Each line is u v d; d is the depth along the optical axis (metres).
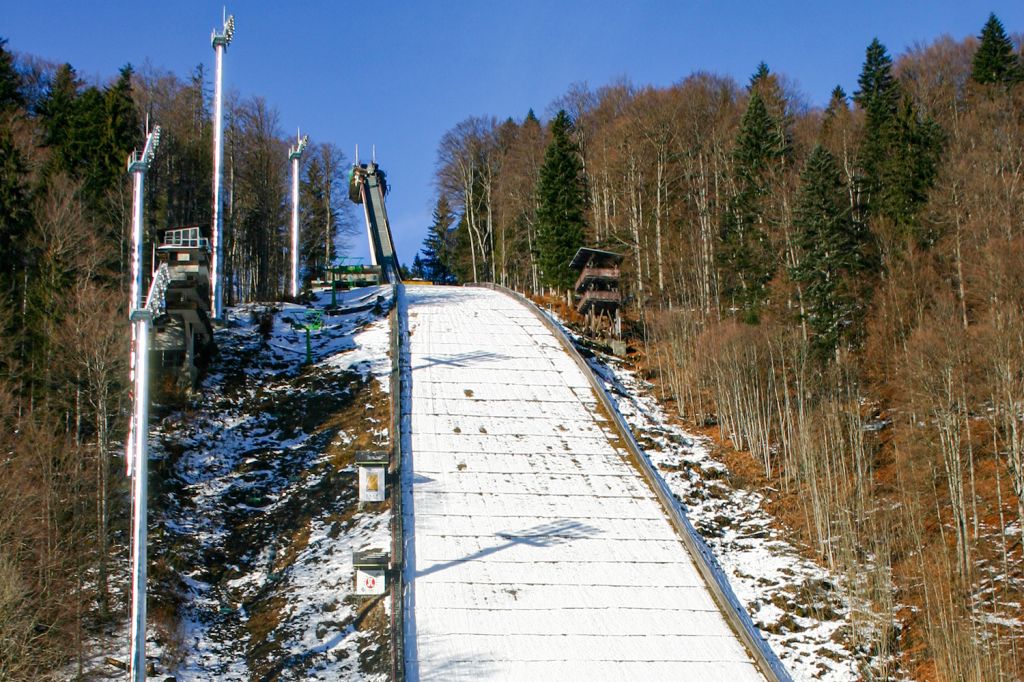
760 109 77.94
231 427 50.34
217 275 61.94
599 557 40.44
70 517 37.09
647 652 34.38
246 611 37.50
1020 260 50.06
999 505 38.56
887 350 54.47
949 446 42.56
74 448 38.88
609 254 68.50
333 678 32.84
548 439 50.72
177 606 36.50
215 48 63.81
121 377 39.59
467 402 54.03
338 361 58.62
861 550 41.12
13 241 51.00
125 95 68.62
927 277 56.47
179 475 45.56
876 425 50.81
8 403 38.69
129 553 38.50
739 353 54.34
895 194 64.12
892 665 34.31
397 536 40.12
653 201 84.50
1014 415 39.06
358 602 36.81
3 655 29.25
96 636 33.78
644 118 86.56
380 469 43.50
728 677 33.16
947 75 95.62
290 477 46.59
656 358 65.38
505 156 106.88
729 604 37.09
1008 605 35.84
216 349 57.53
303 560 40.03
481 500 44.25
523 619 35.94
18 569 31.09
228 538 41.88
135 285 30.92
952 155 65.94
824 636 36.22
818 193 58.19
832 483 45.59
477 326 67.50
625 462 49.25
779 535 43.62
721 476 49.22
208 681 32.97
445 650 33.88
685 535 42.16
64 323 42.16
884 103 82.94
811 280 56.69
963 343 45.78
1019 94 82.88
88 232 49.84
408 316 68.75
